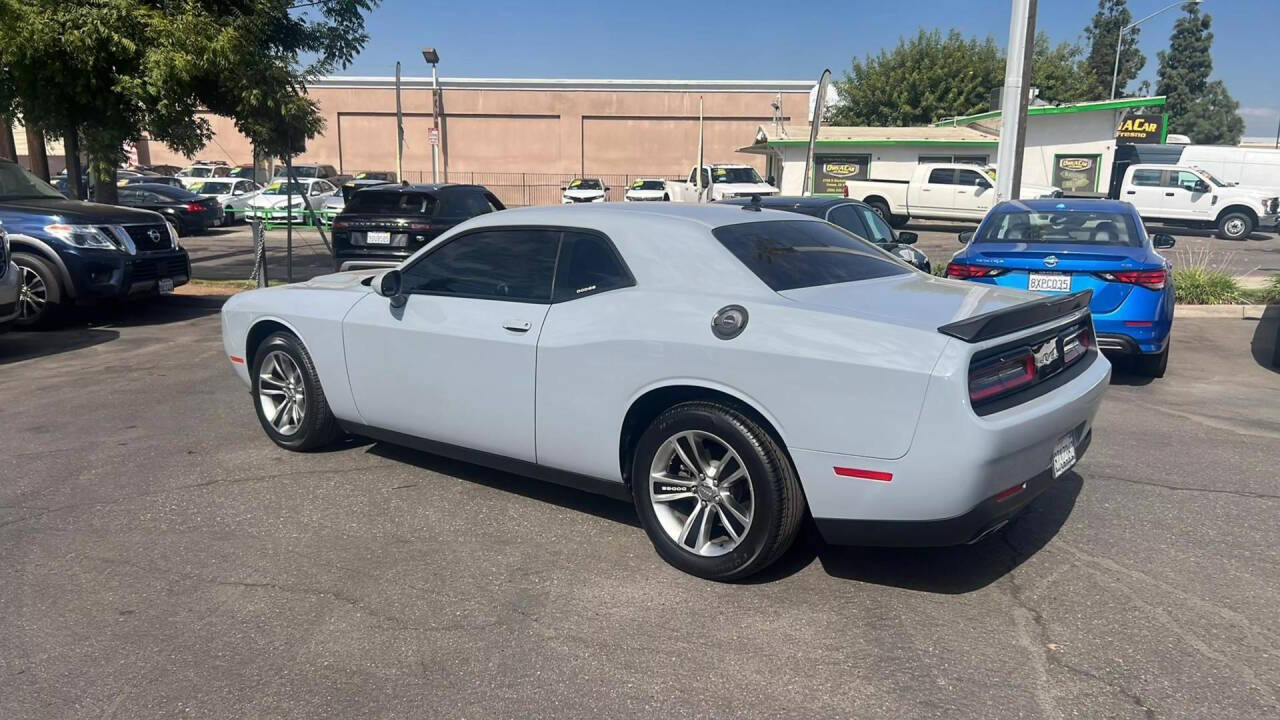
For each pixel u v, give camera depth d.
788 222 4.61
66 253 9.69
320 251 19.91
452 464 5.40
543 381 4.20
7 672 3.16
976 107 44.22
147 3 11.54
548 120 43.56
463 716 2.90
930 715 2.89
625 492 4.16
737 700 2.98
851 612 3.57
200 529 4.41
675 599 3.69
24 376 7.70
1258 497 4.80
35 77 11.16
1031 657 3.23
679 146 43.62
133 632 3.43
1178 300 11.60
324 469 5.29
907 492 3.33
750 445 3.60
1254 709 2.90
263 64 12.08
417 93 43.31
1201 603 3.62
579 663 3.21
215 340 9.36
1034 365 3.64
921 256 9.41
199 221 24.02
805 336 3.49
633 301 3.97
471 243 4.64
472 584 3.83
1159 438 5.90
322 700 2.99
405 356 4.75
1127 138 35.75
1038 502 4.75
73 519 4.53
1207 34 83.81
